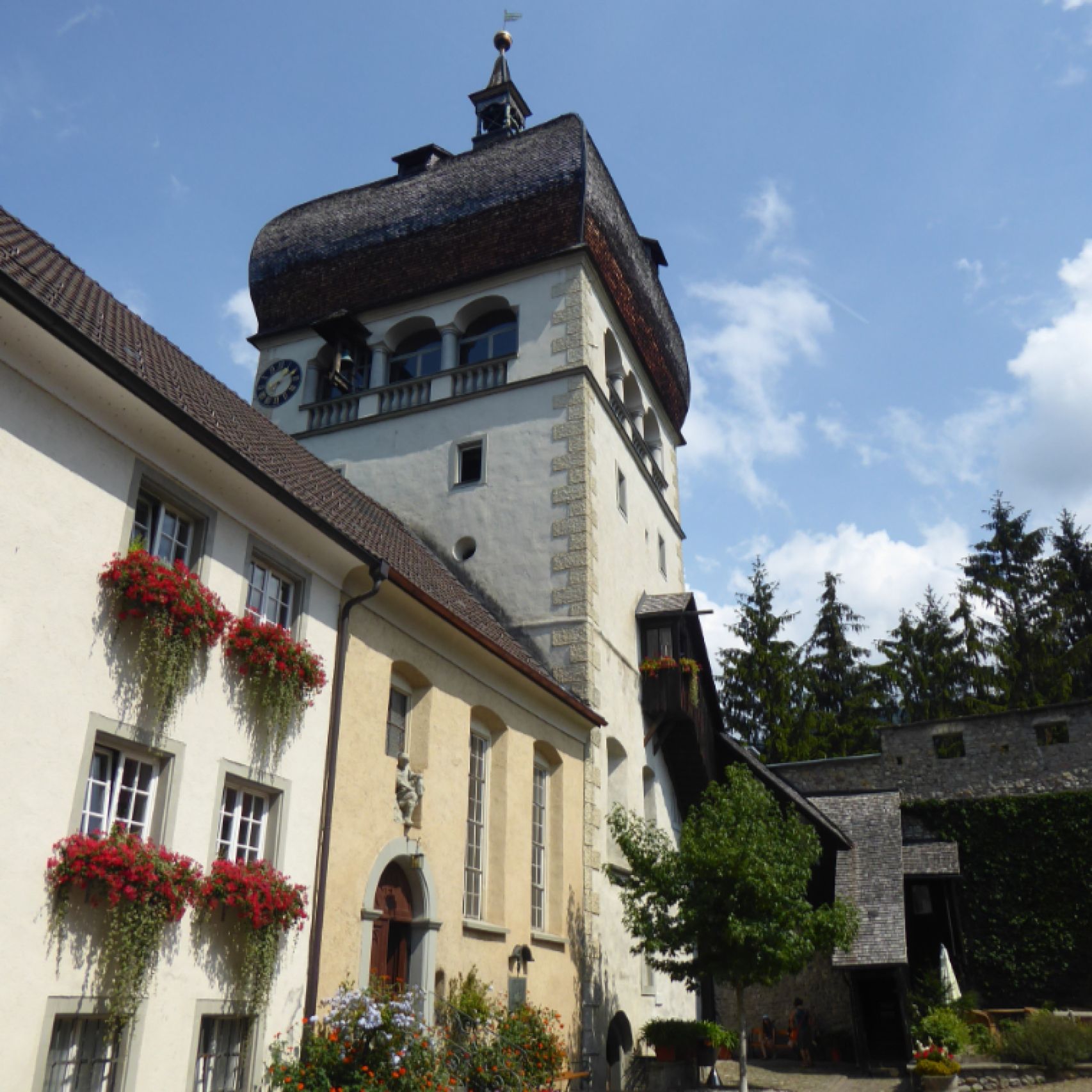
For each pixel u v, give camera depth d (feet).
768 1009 88.94
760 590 152.87
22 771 26.63
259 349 84.89
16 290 27.37
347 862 39.42
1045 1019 68.33
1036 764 95.55
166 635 31.01
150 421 32.42
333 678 40.55
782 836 58.13
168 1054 29.66
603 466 73.05
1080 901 89.04
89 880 27.32
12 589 27.30
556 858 57.93
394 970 42.45
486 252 78.02
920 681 147.23
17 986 25.44
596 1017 58.29
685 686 75.56
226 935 32.45
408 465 75.05
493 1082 41.27
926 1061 62.18
